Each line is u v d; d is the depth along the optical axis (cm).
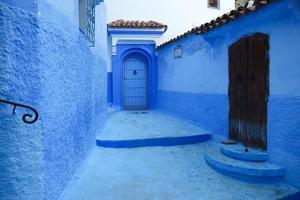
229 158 561
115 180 502
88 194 438
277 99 508
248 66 600
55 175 381
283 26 490
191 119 944
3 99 271
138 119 1061
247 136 610
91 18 655
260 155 530
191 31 870
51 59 360
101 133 795
